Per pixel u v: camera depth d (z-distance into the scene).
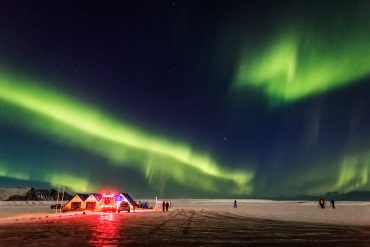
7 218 43.47
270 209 85.38
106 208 68.19
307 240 21.64
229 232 26.45
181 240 21.41
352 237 23.30
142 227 30.52
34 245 18.88
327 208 87.94
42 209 81.31
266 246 19.12
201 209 87.50
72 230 27.20
